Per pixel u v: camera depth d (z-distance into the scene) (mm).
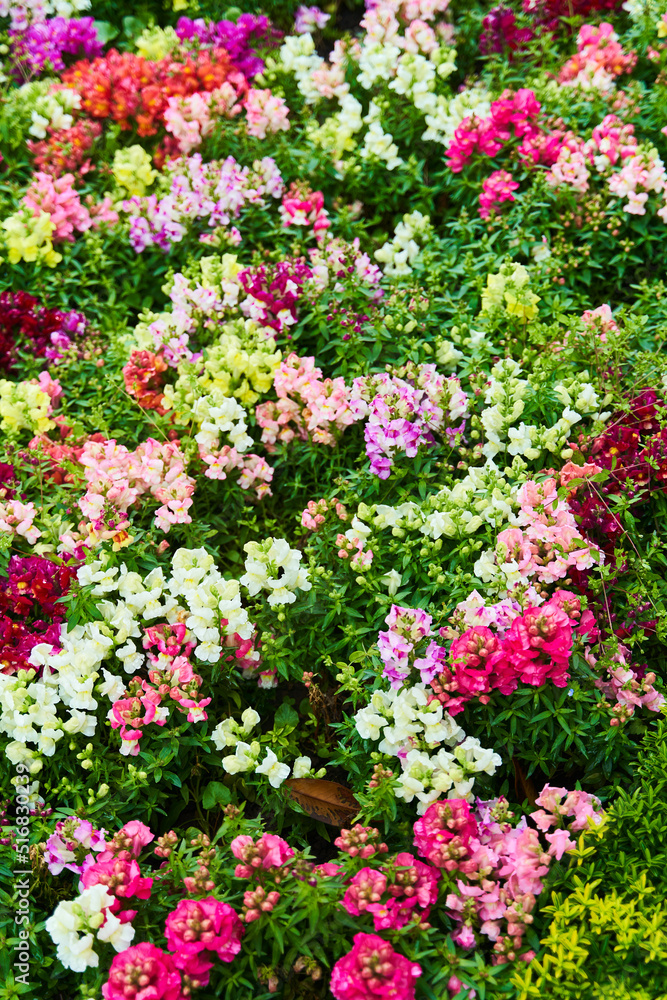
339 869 1455
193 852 1549
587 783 1578
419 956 1404
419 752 1505
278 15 2633
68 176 2092
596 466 1646
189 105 2180
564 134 2076
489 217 2006
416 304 1880
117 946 1406
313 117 2203
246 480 1771
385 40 2295
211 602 1561
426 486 1704
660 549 1655
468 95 2139
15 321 1953
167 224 2029
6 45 2471
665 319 1874
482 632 1505
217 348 1829
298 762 1526
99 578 1588
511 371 1720
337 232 2084
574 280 2021
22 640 1596
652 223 2033
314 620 1634
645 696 1562
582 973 1370
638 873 1448
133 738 1528
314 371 1771
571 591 1609
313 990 1455
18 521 1684
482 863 1437
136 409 1854
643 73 2285
